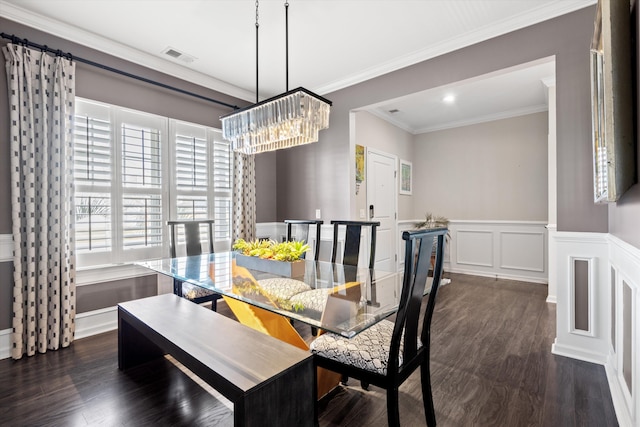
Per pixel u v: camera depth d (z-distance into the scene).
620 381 1.75
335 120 3.92
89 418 1.72
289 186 4.47
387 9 2.48
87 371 2.21
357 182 4.56
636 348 1.42
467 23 2.67
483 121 5.34
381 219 5.12
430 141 5.95
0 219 2.41
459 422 1.67
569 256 2.40
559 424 1.65
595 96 1.88
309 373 1.45
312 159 4.18
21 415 1.74
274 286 2.00
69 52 2.74
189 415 1.75
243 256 2.62
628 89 1.38
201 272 2.39
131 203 3.11
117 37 2.88
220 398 1.91
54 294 2.55
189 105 3.61
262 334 1.71
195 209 3.63
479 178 5.41
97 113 2.89
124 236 3.06
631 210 1.51
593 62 1.87
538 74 3.70
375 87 3.55
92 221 2.85
